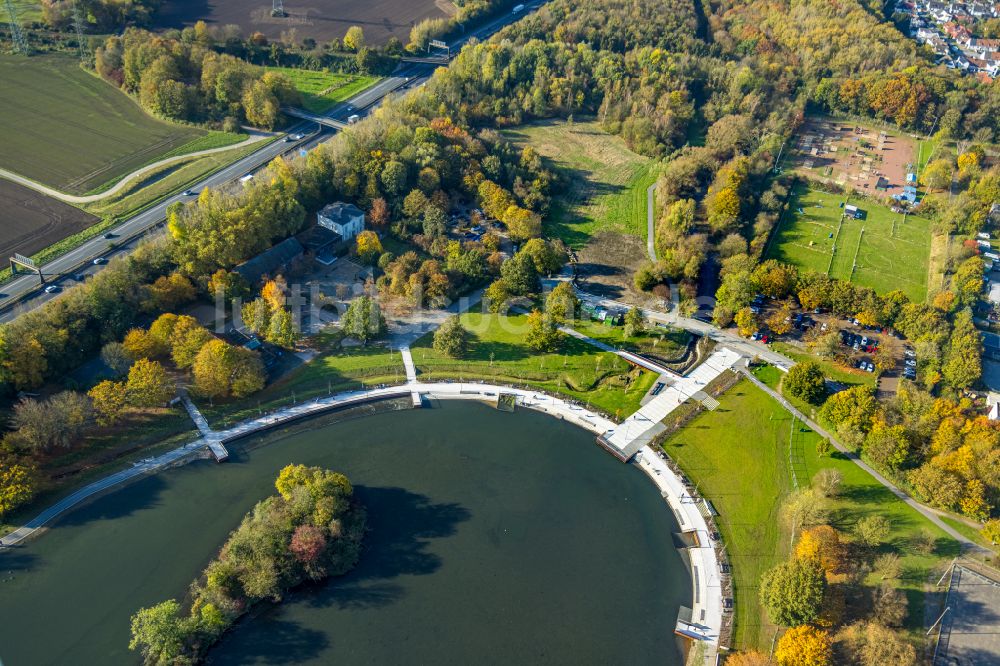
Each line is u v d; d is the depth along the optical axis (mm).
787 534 192000
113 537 181750
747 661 159750
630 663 166000
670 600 179000
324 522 179750
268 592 168750
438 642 166875
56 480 191250
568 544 190375
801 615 162750
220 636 164500
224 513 189625
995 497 189000
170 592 171625
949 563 181750
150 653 156250
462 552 186250
